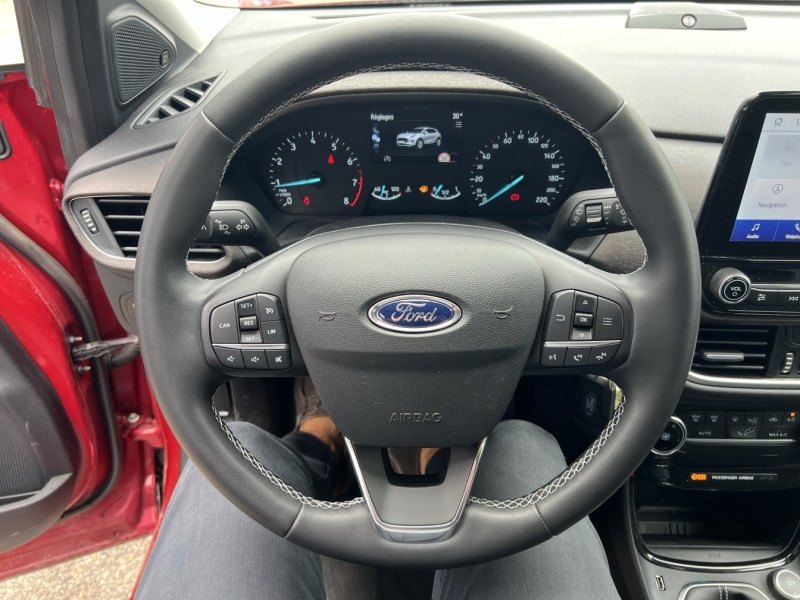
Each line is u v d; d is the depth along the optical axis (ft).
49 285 3.89
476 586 2.38
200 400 2.14
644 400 2.09
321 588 2.60
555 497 2.09
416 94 3.12
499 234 2.20
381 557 2.09
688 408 3.36
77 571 4.75
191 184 1.95
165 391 2.10
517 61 1.85
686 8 3.81
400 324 2.07
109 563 4.80
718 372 3.19
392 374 2.11
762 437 3.38
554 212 3.53
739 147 2.49
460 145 3.33
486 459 2.87
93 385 4.30
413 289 2.06
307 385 4.84
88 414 4.21
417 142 3.32
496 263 2.09
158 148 3.22
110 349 4.06
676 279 1.99
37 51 3.13
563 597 2.27
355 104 3.18
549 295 2.14
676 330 2.02
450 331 2.06
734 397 3.18
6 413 3.80
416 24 1.82
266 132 3.22
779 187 2.57
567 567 2.37
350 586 4.05
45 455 3.99
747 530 3.88
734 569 3.61
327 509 2.14
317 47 1.84
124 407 4.67
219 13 4.02
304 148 3.34
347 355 2.10
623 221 2.80
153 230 1.98
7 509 4.04
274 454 2.78
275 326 2.15
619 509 3.58
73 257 3.95
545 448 2.92
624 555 3.66
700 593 3.56
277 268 2.14
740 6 4.07
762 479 3.46
